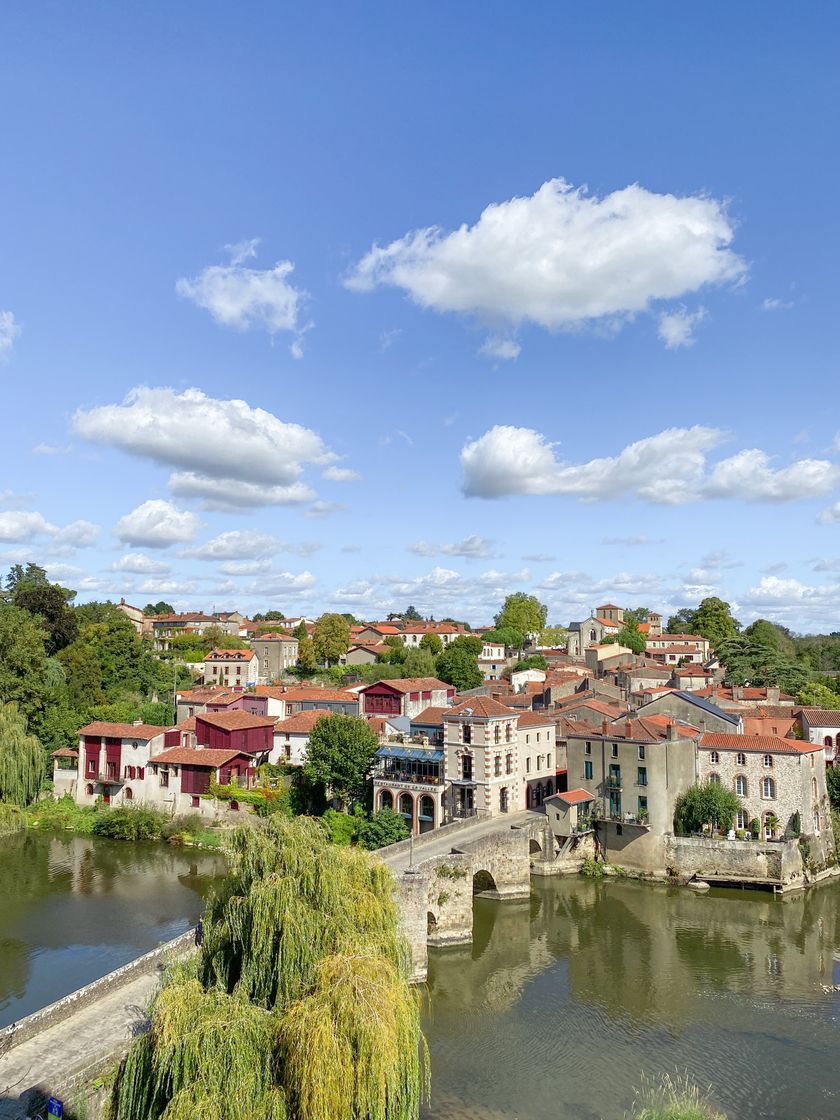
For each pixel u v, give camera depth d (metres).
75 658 118.00
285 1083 26.25
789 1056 42.31
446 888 57.66
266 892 31.52
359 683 128.38
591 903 66.25
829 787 77.62
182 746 91.75
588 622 190.50
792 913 63.38
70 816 88.81
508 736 79.62
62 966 51.66
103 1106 31.72
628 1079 40.25
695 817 71.94
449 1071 41.09
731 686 122.44
